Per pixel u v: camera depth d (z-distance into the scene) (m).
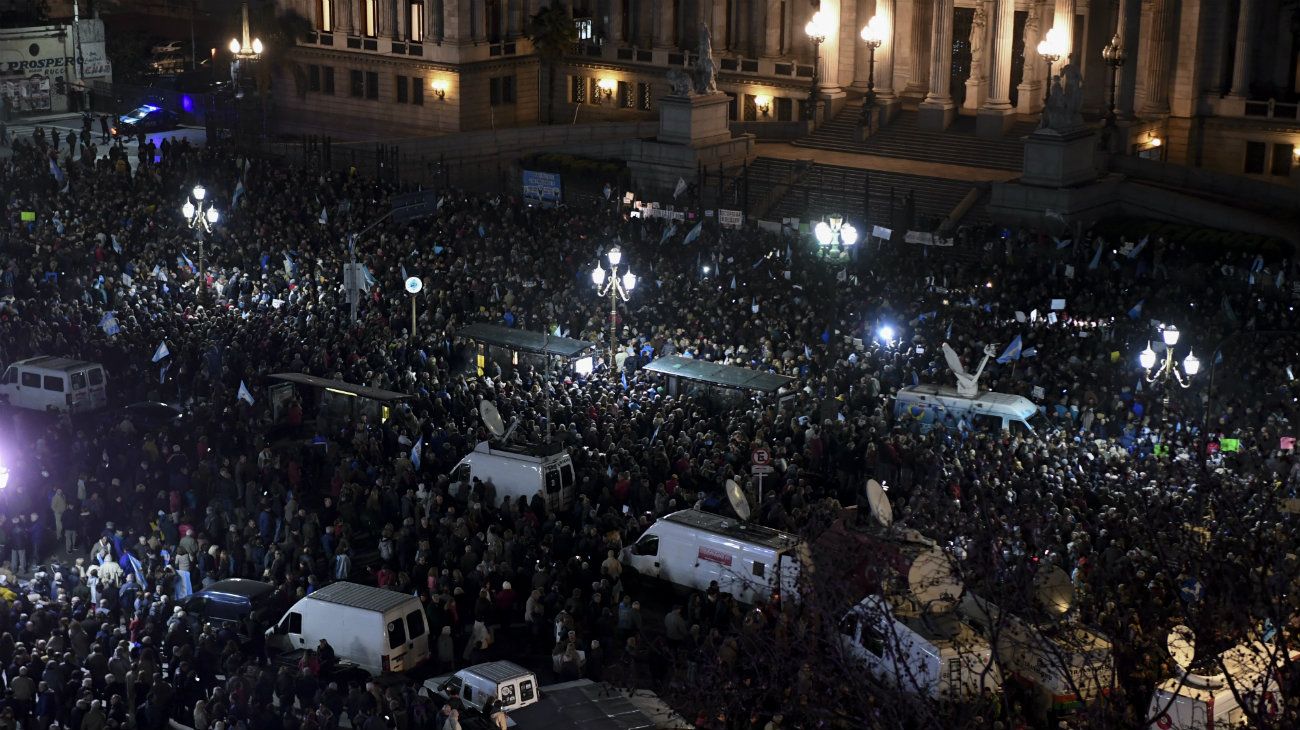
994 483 42.91
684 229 76.75
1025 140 79.94
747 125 97.56
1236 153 90.19
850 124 96.62
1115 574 35.19
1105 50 84.25
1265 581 28.64
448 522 43.69
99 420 57.50
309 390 57.44
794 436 50.59
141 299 65.25
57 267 70.00
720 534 41.84
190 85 129.75
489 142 100.62
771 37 103.31
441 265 70.19
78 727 34.31
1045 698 33.12
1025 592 29.44
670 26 107.06
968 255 76.25
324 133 114.75
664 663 38.81
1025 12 94.94
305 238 74.00
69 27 122.75
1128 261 71.25
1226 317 59.50
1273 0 89.94
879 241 74.81
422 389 55.12
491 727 33.34
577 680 36.28
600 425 51.97
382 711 34.78
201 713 34.62
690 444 49.25
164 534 45.28
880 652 34.25
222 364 58.34
